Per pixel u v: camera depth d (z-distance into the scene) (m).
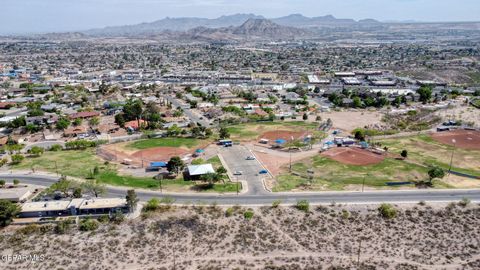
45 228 100.94
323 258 91.00
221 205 114.12
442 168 142.25
